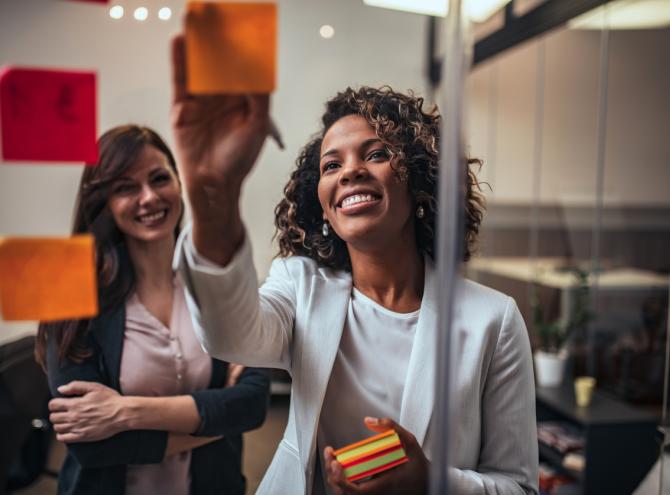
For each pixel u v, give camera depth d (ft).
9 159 1.66
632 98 8.85
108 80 2.28
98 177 2.29
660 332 8.48
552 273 10.32
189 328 2.77
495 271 11.84
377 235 2.49
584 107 9.62
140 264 2.61
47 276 1.68
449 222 1.81
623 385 8.66
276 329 2.52
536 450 2.74
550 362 9.30
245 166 1.88
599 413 8.01
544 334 9.82
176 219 2.52
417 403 2.49
